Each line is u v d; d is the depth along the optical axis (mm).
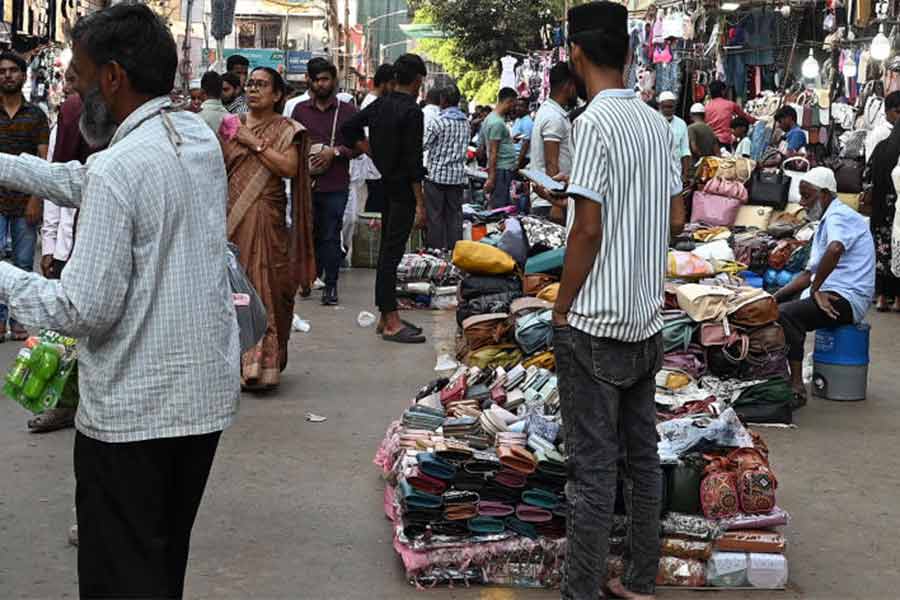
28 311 2934
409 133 8883
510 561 4551
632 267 3969
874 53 14234
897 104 11203
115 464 3135
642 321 4027
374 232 13336
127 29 3113
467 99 41844
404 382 7816
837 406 7574
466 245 7703
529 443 4742
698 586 4562
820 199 7539
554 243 7637
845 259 7477
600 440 4055
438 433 5164
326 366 8273
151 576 3201
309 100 10492
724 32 16734
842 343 7648
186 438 3236
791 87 16797
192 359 3143
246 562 4695
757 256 11000
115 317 3029
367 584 4516
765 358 7020
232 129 7176
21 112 8773
